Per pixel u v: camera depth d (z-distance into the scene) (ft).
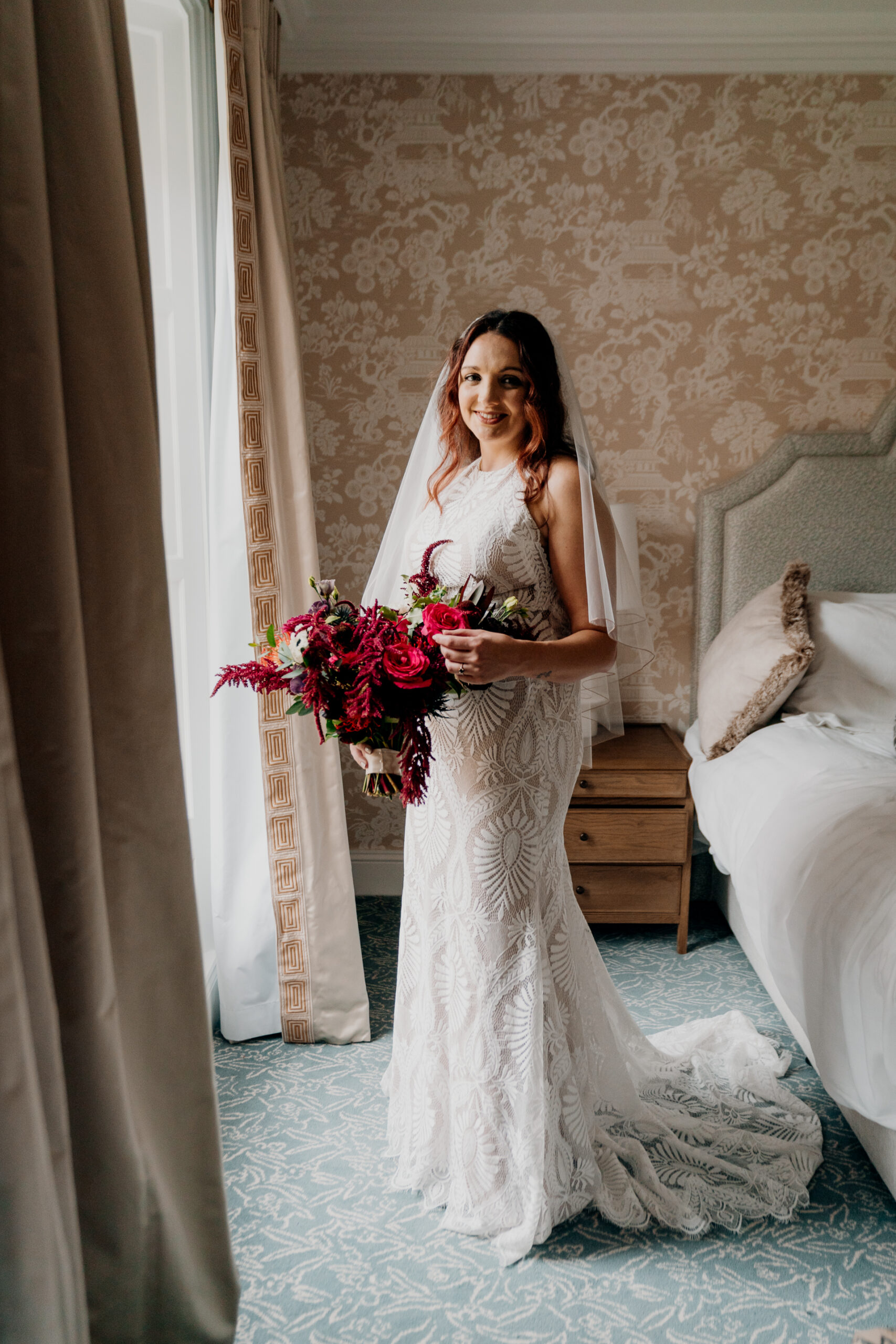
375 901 11.35
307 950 7.91
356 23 9.89
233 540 7.52
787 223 10.37
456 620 4.95
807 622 9.77
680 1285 5.26
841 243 10.37
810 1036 6.07
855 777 7.41
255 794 7.86
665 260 10.47
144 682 3.74
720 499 10.69
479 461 6.04
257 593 7.32
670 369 10.66
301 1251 5.55
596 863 9.71
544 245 10.49
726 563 10.80
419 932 6.06
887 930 5.38
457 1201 5.71
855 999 5.46
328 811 7.89
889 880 5.67
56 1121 3.15
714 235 10.41
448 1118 5.95
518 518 5.47
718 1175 6.13
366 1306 5.13
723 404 10.69
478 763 5.43
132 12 7.36
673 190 10.36
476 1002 5.53
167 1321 4.02
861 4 9.58
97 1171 3.55
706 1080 7.16
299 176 10.45
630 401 10.73
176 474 8.06
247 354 7.13
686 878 9.67
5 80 2.97
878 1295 5.18
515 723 5.45
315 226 10.53
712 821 8.79
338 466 10.98
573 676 5.34
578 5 9.62
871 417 10.64
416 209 10.48
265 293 7.43
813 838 6.68
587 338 10.64
